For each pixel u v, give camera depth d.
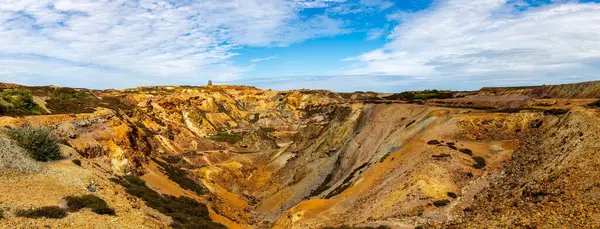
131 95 110.62
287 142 106.44
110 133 42.31
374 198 32.94
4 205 16.45
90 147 36.06
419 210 26.47
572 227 14.60
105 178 29.09
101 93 110.12
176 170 54.75
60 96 62.34
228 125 128.38
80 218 18.02
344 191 41.47
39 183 20.48
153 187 37.84
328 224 31.84
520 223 16.92
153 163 49.50
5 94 41.66
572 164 21.61
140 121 83.62
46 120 35.53
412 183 30.44
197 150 85.56
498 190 26.56
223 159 79.94
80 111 45.06
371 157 53.59
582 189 17.95
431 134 44.47
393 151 48.84
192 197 42.03
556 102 52.91
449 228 21.97
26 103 41.91
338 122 78.62
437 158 35.00
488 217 20.78
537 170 25.56
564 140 27.98
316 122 103.25
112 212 20.53
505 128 42.72
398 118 63.12
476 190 28.70
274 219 47.56
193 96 130.75
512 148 37.25
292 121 135.12
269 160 81.81
